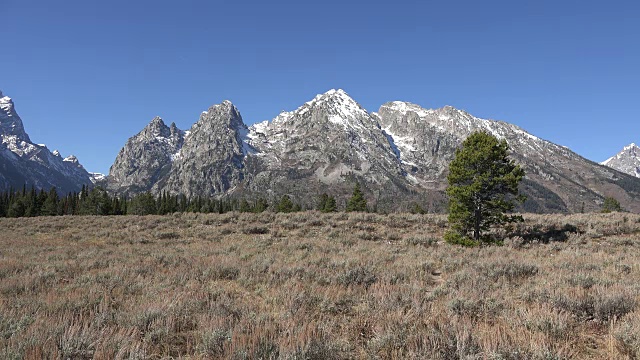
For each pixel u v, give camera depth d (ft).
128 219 116.98
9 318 21.20
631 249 62.08
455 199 72.08
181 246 68.08
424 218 108.47
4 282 32.99
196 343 19.38
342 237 80.89
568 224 88.12
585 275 34.17
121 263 44.83
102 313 22.67
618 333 18.69
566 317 21.44
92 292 28.73
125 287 31.78
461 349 16.51
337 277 35.65
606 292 26.21
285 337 18.58
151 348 18.88
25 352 16.01
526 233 81.41
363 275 36.11
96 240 78.95
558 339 19.15
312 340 18.02
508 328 20.49
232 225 99.45
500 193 71.77
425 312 23.89
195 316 23.50
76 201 304.09
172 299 26.58
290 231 91.40
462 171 71.46
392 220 104.99
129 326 20.76
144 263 44.27
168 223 105.81
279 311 25.12
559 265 42.60
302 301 26.78
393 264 44.98
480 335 18.84
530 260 47.65
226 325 20.68
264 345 17.28
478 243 66.59
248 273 38.45
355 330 21.26
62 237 84.84
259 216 113.70
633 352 17.76
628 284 31.48
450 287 31.71
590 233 78.33
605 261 45.98
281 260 47.93
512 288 31.81
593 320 22.49
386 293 28.27
